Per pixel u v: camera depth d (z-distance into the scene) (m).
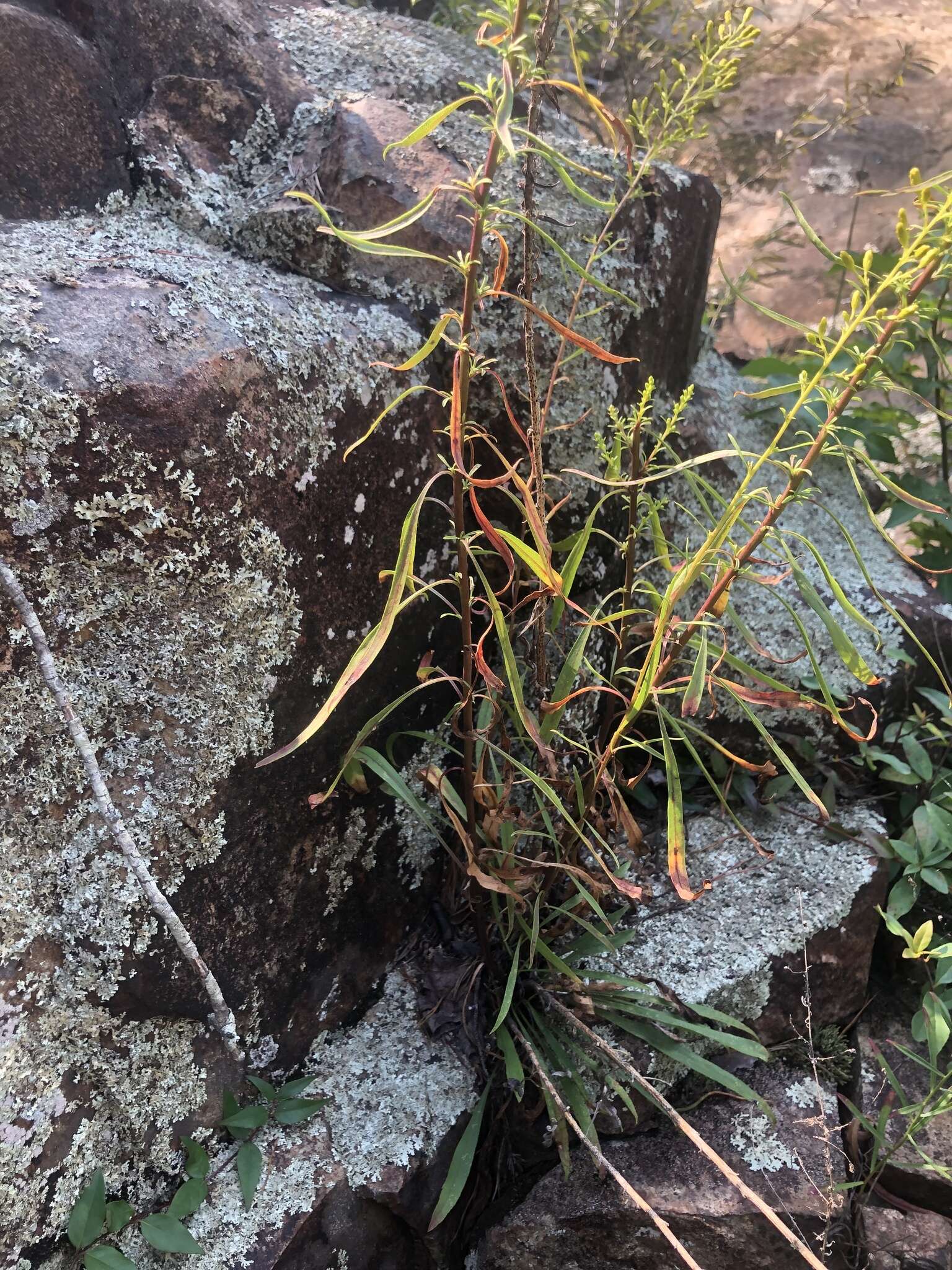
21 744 0.44
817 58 1.24
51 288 0.46
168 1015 0.50
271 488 0.50
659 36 1.15
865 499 0.43
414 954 0.63
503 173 0.64
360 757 0.51
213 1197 0.51
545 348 0.64
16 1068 0.44
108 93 0.59
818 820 0.70
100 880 0.46
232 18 0.66
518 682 0.47
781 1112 0.59
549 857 0.60
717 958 0.61
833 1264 0.54
